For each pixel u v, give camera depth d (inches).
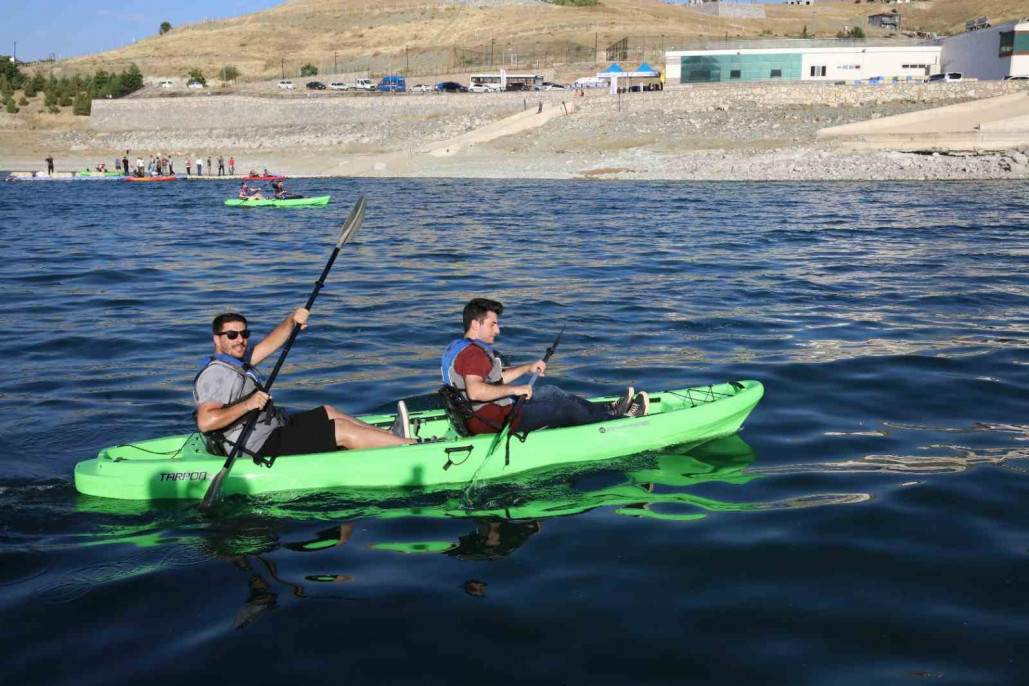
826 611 165.3
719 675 145.5
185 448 241.8
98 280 597.3
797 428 281.3
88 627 163.9
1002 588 172.9
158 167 2128.4
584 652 152.6
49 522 213.6
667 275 603.2
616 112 2316.7
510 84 3014.3
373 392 323.6
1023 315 454.6
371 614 166.6
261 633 160.4
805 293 528.1
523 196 1359.5
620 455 255.3
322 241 836.0
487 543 199.2
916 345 390.0
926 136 1734.7
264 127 2775.6
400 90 3102.9
